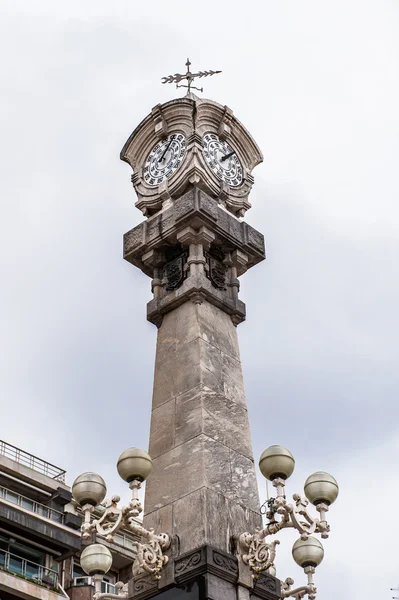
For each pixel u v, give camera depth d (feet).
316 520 59.88
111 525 60.85
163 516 65.67
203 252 76.23
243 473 68.13
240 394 72.18
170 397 70.90
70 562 145.28
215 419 69.00
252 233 79.20
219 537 63.57
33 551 141.79
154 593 62.39
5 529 139.54
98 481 60.85
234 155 83.87
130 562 143.74
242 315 76.18
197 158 78.74
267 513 62.90
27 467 147.33
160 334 74.54
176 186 78.69
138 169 82.84
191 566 61.57
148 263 77.82
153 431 70.23
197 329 72.33
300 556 65.57
